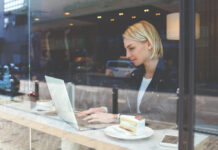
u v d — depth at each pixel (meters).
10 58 3.35
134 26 3.30
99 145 0.80
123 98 2.37
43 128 1.01
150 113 1.25
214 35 0.58
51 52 5.74
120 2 4.57
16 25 3.63
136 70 2.59
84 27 6.59
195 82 0.58
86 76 5.66
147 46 2.83
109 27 5.76
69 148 0.80
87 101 2.82
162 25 2.88
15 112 1.27
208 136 0.61
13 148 0.94
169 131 0.88
